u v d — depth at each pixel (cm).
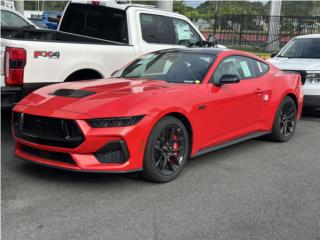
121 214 421
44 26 2072
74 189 482
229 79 576
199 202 457
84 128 457
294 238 385
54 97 509
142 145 477
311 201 471
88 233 381
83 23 895
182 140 527
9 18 1131
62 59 678
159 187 496
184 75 586
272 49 2466
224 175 549
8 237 370
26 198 454
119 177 522
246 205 454
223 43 2655
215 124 579
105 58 745
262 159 628
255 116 662
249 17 2581
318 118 971
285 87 718
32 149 505
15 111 510
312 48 1062
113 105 472
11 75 623
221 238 380
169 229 393
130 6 825
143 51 820
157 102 494
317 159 639
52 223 398
